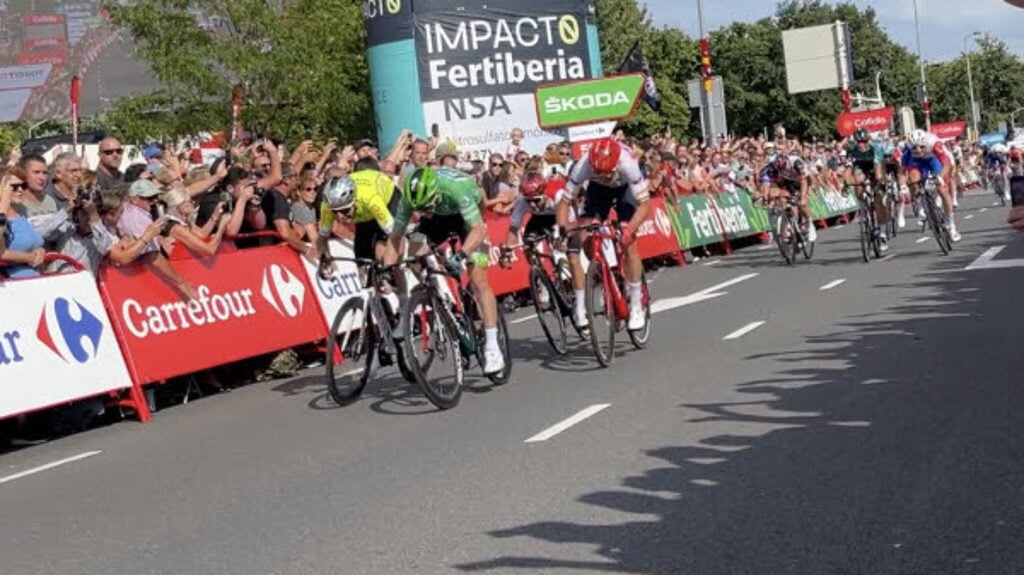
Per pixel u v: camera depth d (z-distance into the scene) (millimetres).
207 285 10250
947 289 12422
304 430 7875
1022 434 5938
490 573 4465
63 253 9203
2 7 22016
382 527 5234
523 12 21672
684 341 10367
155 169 13000
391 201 8633
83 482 6930
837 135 81562
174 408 9641
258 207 11078
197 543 5273
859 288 13328
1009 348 8477
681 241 20062
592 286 9359
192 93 20844
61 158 9930
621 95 19203
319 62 21438
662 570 4336
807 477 5457
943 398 6961
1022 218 4812
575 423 7207
